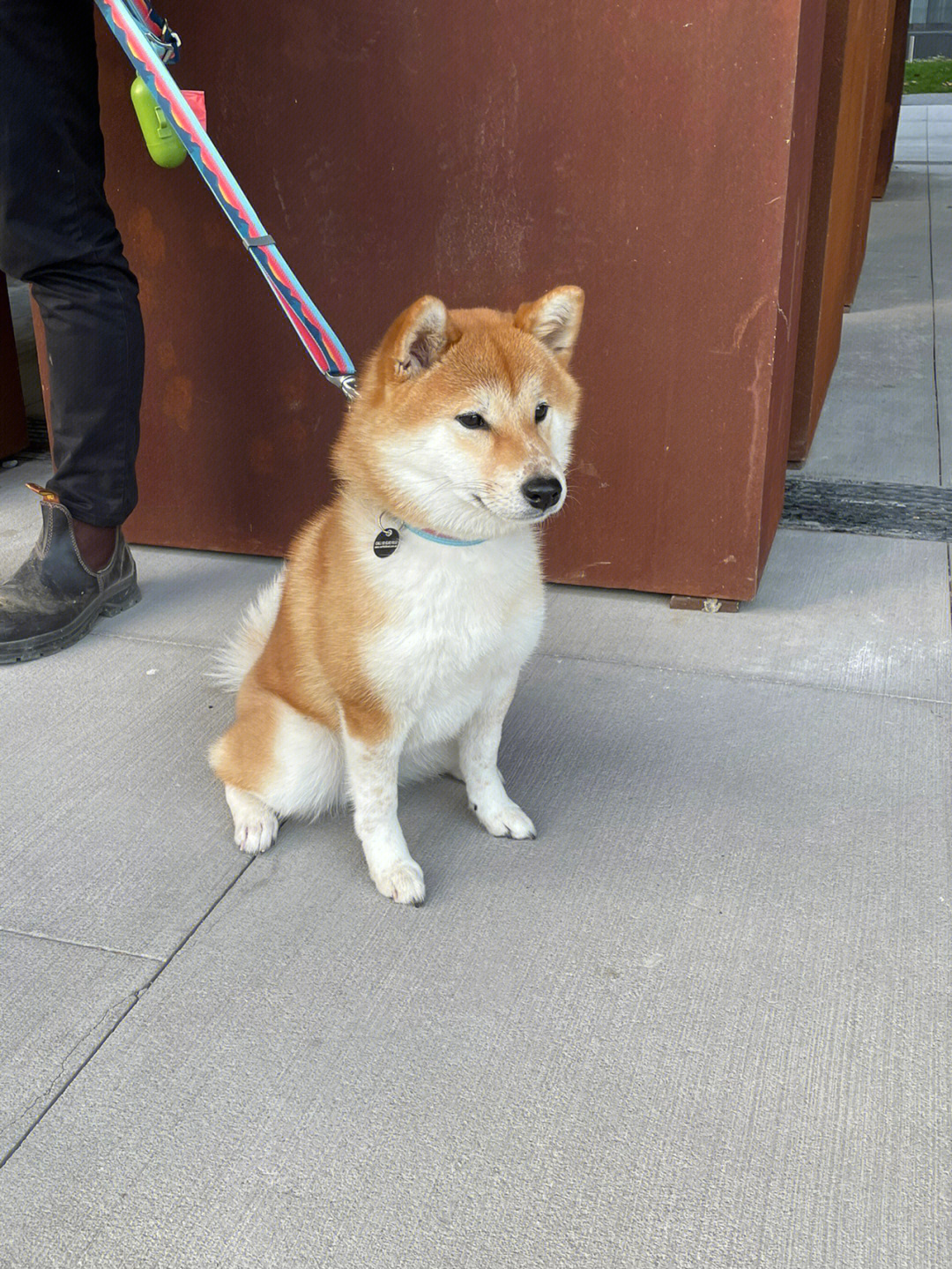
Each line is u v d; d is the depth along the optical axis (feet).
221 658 10.97
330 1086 6.39
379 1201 5.66
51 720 10.34
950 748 9.68
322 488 13.07
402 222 11.69
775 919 7.72
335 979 7.23
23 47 9.82
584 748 9.86
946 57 74.33
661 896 7.98
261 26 11.21
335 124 11.44
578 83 10.66
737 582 12.13
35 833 8.75
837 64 13.29
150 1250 5.43
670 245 10.98
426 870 8.35
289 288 8.50
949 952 7.36
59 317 10.91
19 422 16.83
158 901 8.00
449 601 7.64
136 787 9.37
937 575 13.02
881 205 34.35
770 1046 6.63
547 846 8.59
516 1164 5.87
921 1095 6.27
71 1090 6.38
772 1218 5.55
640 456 11.89
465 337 7.61
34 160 10.14
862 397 18.90
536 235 11.37
